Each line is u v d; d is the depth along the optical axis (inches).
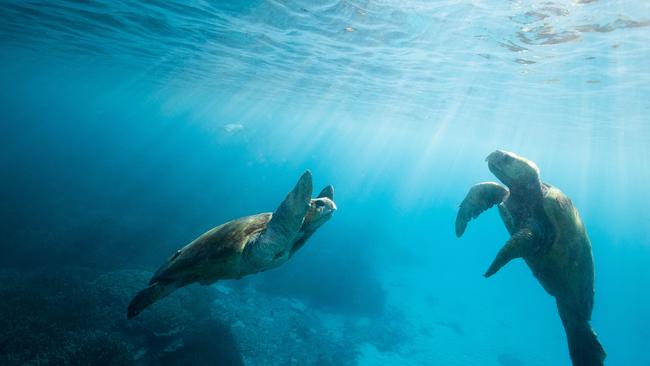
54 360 366.0
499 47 582.9
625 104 821.2
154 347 486.6
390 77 918.4
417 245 2534.5
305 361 724.7
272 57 911.7
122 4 602.9
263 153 3088.1
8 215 906.1
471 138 2281.0
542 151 2394.2
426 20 516.1
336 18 568.7
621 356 1469.0
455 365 1009.5
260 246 139.0
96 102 5260.8
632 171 2819.9
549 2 410.9
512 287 2185.0
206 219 1317.7
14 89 4372.5
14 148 2042.3
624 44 495.8
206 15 627.2
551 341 1423.5
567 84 735.1
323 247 1355.8
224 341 561.6
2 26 881.5
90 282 586.6
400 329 1108.5
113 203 1326.3
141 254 892.0
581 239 180.9
